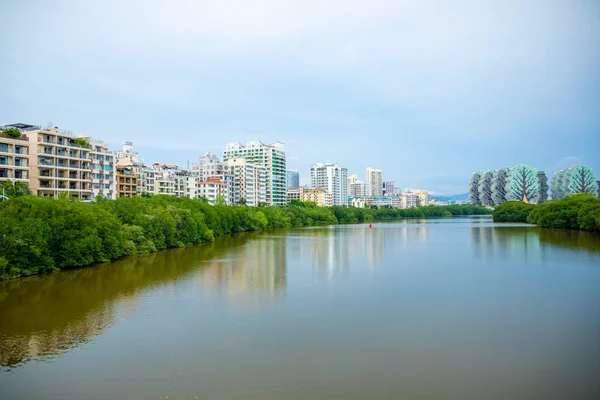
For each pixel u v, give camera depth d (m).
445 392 36.34
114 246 102.81
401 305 62.47
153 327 52.78
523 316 57.00
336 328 52.22
